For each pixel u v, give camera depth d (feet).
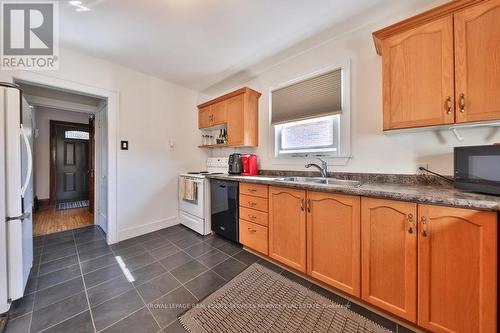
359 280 4.56
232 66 8.68
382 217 4.22
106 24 6.00
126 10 5.42
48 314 4.45
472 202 3.24
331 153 7.13
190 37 6.70
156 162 9.95
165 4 5.23
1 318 4.26
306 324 4.20
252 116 9.19
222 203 8.50
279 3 5.23
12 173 4.54
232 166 9.34
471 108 3.88
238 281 5.68
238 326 4.15
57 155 15.74
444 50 4.15
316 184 5.40
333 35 6.60
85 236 9.07
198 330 4.04
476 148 3.73
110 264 6.61
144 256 7.18
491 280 3.19
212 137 12.21
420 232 3.78
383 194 4.10
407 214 3.91
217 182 8.77
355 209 4.59
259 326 4.15
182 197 10.31
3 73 6.17
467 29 3.92
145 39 6.81
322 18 5.81
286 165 8.41
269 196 6.54
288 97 8.22
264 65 8.62
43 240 8.61
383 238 4.22
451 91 4.08
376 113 6.04
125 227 8.81
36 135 14.61
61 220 11.39
